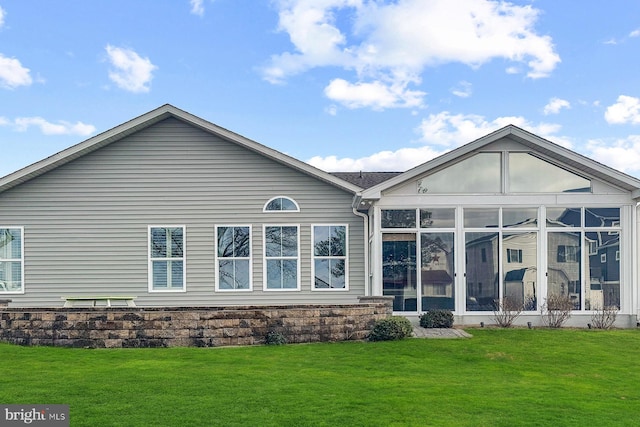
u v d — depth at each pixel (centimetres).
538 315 1592
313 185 1764
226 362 1067
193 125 1753
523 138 1574
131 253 1747
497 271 1602
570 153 1566
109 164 1752
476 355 1175
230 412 757
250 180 1762
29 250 1742
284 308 1284
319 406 789
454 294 1597
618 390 936
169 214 1750
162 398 816
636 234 1619
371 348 1223
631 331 1506
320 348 1220
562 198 1606
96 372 974
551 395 881
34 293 1734
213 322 1252
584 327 1575
